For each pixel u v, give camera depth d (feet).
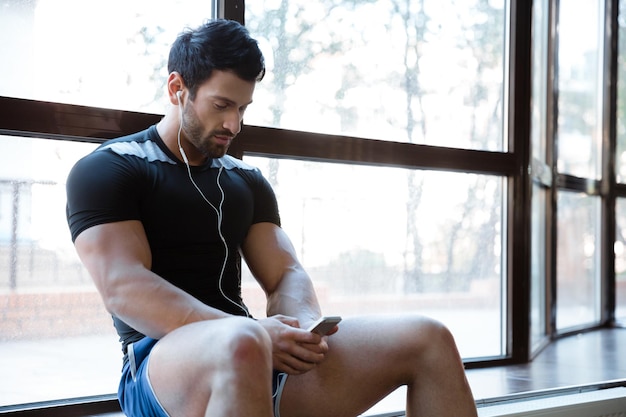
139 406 5.04
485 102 11.12
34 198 6.93
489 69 11.18
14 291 6.83
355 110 9.62
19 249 6.85
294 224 9.07
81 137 7.08
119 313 4.97
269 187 6.31
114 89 7.38
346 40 9.51
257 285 8.58
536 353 12.13
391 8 9.99
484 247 11.09
